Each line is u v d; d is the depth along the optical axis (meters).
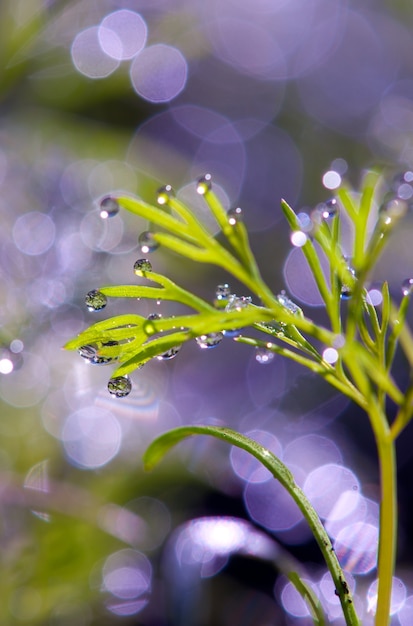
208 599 0.30
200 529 0.32
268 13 0.73
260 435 0.43
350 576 0.32
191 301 0.19
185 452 0.36
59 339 0.35
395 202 0.18
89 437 0.34
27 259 0.36
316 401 0.47
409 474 0.43
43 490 0.31
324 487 0.41
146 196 0.40
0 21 0.34
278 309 0.19
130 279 0.38
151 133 0.57
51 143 0.39
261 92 0.68
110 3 0.42
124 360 0.19
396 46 0.75
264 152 0.63
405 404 0.19
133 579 0.30
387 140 0.65
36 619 0.27
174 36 0.45
